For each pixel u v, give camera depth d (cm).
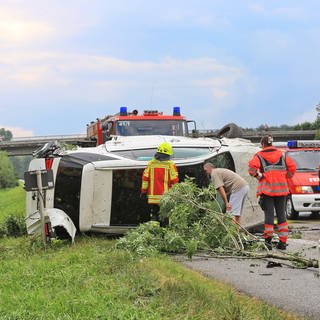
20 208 3053
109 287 634
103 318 517
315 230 1368
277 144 2161
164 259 816
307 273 736
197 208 920
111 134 1702
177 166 1076
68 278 697
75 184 1036
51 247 988
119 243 893
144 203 1052
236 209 1019
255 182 1140
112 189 1045
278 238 1011
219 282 657
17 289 668
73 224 1017
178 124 1720
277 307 550
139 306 551
